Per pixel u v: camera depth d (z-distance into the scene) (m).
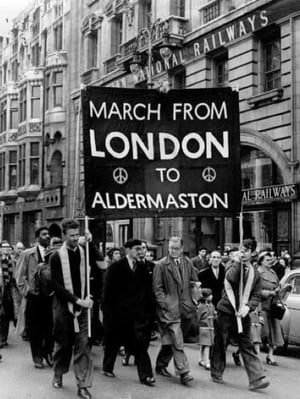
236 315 7.50
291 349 11.36
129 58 27.14
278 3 19.33
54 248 9.20
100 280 10.20
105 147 8.70
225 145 9.18
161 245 25.78
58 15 37.16
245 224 21.03
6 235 42.44
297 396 7.21
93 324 10.41
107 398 7.02
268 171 20.44
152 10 26.81
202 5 23.39
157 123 8.99
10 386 7.59
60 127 35.19
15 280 10.67
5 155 41.91
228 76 22.06
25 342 11.22
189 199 8.97
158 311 7.84
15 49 43.78
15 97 42.25
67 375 8.27
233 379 8.12
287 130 19.12
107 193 8.62
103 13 32.03
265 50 20.84
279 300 9.43
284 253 16.97
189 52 23.77
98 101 8.77
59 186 33.88
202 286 9.55
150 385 7.62
